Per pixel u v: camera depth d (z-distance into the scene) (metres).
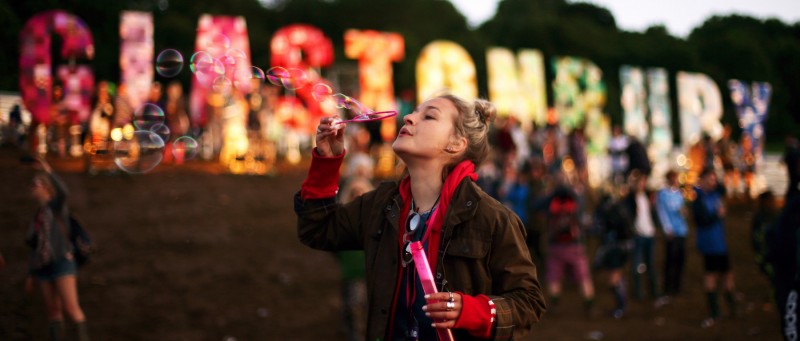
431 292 1.75
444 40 29.45
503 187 9.87
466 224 1.88
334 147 2.08
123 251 8.27
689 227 13.38
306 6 31.33
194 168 12.97
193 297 7.42
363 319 7.23
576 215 8.23
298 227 2.12
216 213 10.32
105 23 13.45
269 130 14.45
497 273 1.88
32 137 9.81
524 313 1.81
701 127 18.58
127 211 9.64
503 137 12.98
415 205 1.98
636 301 9.11
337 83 21.64
